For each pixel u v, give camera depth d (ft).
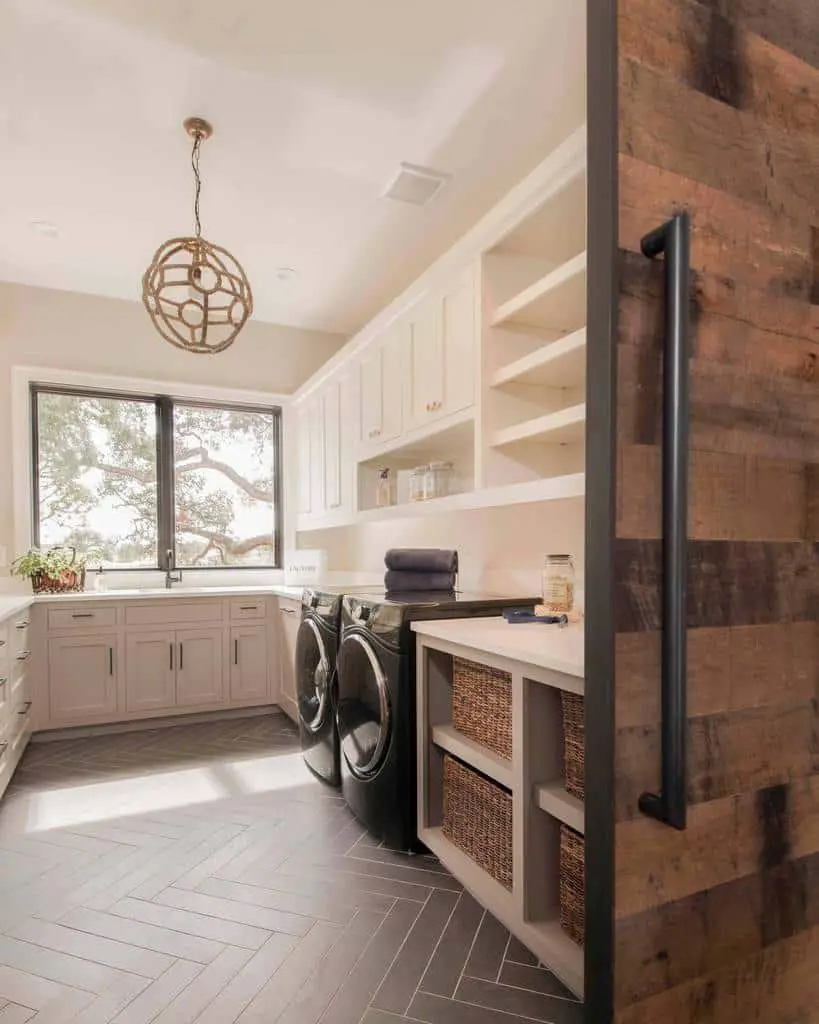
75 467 13.47
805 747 3.42
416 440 9.49
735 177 3.23
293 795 9.00
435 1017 4.75
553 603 7.14
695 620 3.05
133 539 13.99
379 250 11.01
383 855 7.24
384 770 7.45
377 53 6.45
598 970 2.92
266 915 6.05
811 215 3.49
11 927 5.85
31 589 12.51
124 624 12.12
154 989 5.04
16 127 7.65
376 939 5.68
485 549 9.82
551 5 5.82
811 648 3.44
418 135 7.79
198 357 14.33
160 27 6.11
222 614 13.01
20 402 12.64
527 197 6.72
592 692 2.98
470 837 6.51
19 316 12.66
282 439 15.48
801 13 3.49
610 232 2.89
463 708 6.88
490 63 6.58
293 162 8.39
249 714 13.25
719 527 3.14
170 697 12.48
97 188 9.07
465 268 8.10
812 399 3.47
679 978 3.02
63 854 7.26
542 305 7.16
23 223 10.14
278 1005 4.87
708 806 3.09
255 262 11.55
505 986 5.08
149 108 7.30
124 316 13.62
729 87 3.22
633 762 2.91
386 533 13.23
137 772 9.94
